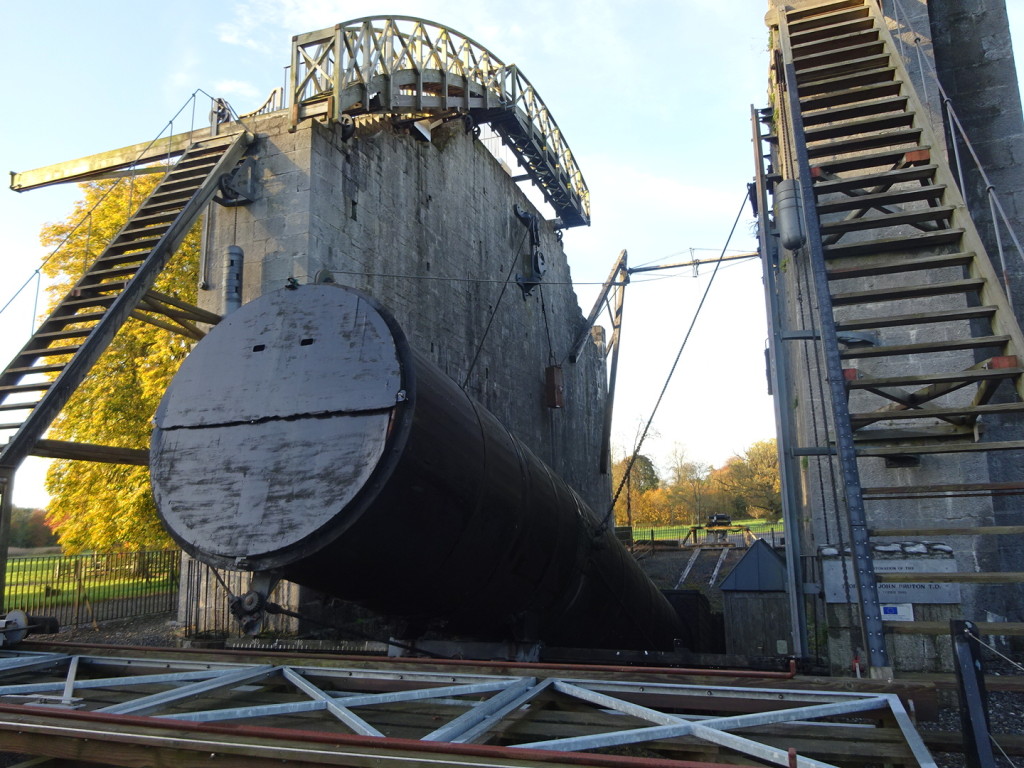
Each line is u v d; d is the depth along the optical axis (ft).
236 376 15.80
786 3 30.12
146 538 54.34
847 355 18.40
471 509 15.62
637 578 26.91
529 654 19.03
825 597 20.90
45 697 12.58
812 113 24.71
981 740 9.89
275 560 13.96
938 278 25.49
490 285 53.31
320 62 34.04
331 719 12.09
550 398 62.28
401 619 18.03
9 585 50.08
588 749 10.00
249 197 32.86
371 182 37.70
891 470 24.41
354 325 15.33
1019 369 16.85
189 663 14.43
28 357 25.85
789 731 10.87
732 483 162.30
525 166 61.16
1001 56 30.22
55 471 58.65
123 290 26.50
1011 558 23.58
